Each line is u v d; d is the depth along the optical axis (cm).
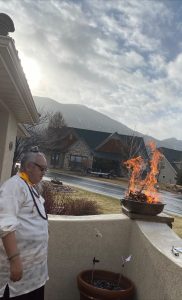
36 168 279
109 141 5244
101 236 396
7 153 944
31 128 2517
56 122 5238
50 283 410
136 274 384
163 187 3925
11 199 259
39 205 280
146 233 378
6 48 381
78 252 416
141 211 422
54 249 409
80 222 415
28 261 268
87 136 5453
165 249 328
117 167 5038
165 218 426
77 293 416
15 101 731
